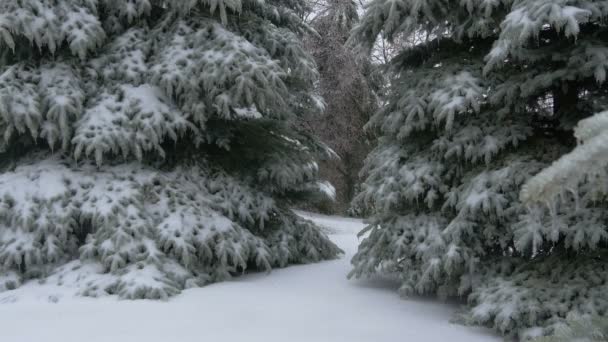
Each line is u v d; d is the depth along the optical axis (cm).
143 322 494
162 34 754
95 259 636
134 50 740
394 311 558
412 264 596
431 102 546
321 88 1928
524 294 468
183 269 645
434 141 568
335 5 1975
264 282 695
